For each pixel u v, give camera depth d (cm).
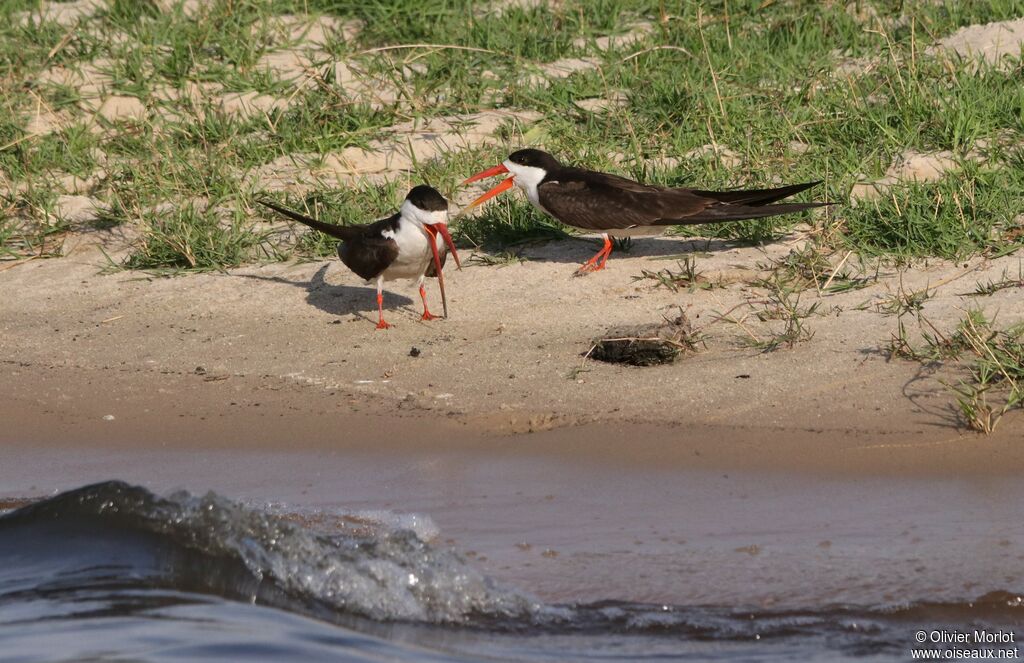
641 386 1105
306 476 955
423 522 854
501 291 1366
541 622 718
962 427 983
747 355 1156
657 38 1961
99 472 977
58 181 1711
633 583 753
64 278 1486
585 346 1205
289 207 1598
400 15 2045
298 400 1128
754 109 1711
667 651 680
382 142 1753
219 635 708
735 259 1394
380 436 1038
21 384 1191
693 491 892
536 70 1878
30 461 1009
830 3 1988
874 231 1397
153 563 805
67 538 839
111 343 1289
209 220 1545
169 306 1381
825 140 1625
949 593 725
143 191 1652
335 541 804
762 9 2006
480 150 1691
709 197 1387
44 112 1866
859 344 1156
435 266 1314
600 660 672
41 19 2034
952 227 1364
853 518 832
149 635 710
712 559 779
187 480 953
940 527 810
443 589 750
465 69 1888
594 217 1384
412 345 1240
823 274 1327
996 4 1920
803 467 927
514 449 994
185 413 1109
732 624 705
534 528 838
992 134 1580
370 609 745
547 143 1695
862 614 708
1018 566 750
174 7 2061
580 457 968
